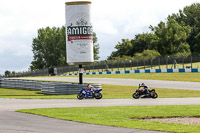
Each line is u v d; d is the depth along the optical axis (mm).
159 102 28531
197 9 165875
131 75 75938
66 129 15242
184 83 55625
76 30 42531
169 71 76812
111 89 48781
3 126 16172
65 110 22453
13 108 24562
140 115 19859
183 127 15594
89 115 19844
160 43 135250
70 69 110562
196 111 21609
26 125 16438
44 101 30938
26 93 45000
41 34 170125
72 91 41438
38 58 170125
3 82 55375
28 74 120000
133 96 33500
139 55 123688
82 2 42406
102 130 14953
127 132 14430
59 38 165125
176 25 138125
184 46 134500
